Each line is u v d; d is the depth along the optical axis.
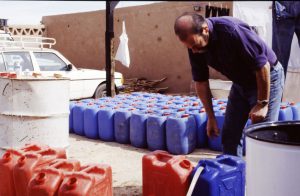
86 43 15.91
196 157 5.62
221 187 2.90
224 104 7.03
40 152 3.43
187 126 5.70
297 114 6.53
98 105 7.16
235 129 3.60
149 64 13.95
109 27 8.92
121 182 4.50
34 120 4.31
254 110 3.15
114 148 6.19
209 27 3.00
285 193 2.09
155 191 3.07
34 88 4.26
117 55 10.58
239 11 8.55
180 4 12.90
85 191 2.78
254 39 3.01
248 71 3.24
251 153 2.25
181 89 13.14
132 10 14.23
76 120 7.14
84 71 9.42
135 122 6.16
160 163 3.05
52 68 8.66
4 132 4.38
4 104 4.35
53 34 16.83
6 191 3.36
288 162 2.05
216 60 3.21
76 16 16.03
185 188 2.92
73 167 3.13
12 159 3.34
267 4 8.30
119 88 10.46
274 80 3.36
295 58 7.88
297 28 6.84
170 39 13.30
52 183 2.88
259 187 2.20
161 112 6.24
